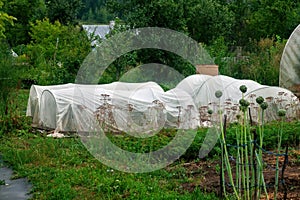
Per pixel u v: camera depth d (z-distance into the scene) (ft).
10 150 28.30
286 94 36.73
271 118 36.50
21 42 117.19
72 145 29.89
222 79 41.11
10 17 42.09
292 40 32.07
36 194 20.16
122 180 21.36
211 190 19.51
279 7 94.79
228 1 116.88
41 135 34.50
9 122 35.45
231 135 26.94
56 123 35.06
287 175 21.03
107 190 20.26
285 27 95.14
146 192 19.74
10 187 21.61
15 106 39.81
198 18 92.99
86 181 21.71
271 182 19.75
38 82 63.36
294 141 29.32
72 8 119.85
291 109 36.35
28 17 118.42
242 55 71.67
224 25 96.99
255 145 14.97
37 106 37.60
